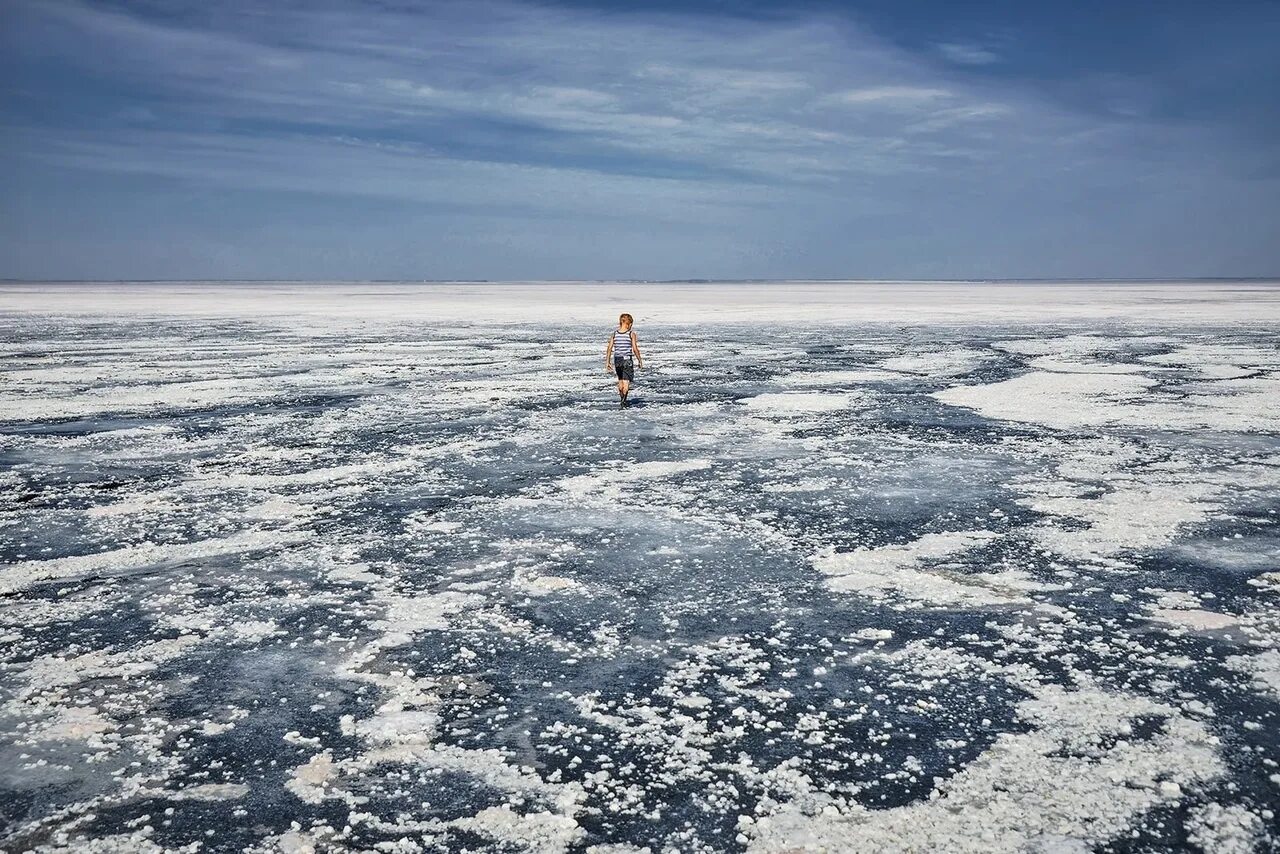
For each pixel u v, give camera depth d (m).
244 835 4.56
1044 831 4.50
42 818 4.72
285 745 5.49
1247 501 11.44
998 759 5.22
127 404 21.17
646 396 22.52
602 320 61.75
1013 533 10.04
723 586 8.35
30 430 17.64
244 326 53.94
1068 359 31.69
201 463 14.35
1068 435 16.59
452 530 10.34
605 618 7.58
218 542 9.88
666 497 11.90
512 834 4.54
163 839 4.53
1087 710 5.82
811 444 15.83
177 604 7.97
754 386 24.64
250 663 6.71
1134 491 12.04
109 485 12.77
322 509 11.35
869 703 5.97
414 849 4.42
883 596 8.04
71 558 9.34
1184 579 8.41
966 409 20.00
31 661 6.77
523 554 9.40
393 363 31.38
